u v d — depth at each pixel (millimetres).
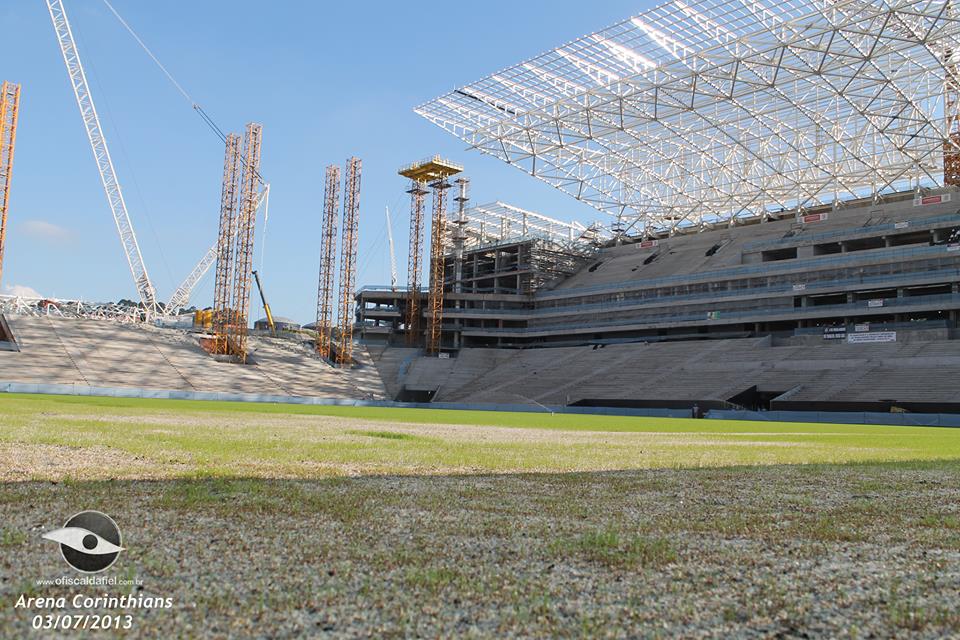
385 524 8500
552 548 7367
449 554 7074
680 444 25812
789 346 90375
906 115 82625
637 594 5891
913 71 75812
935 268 89188
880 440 31266
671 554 7168
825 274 98562
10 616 4988
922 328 86312
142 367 97750
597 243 143375
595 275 131125
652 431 38594
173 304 150500
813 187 107938
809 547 7680
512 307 133875
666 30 73750
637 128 95250
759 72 77438
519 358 120062
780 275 102125
